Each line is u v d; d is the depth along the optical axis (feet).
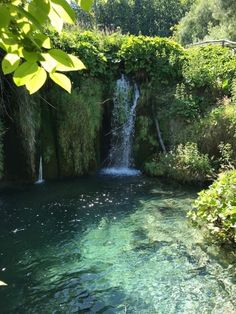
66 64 3.68
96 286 16.15
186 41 105.29
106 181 31.81
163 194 28.17
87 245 19.84
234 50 42.34
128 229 21.77
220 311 14.23
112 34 39.17
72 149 33.50
